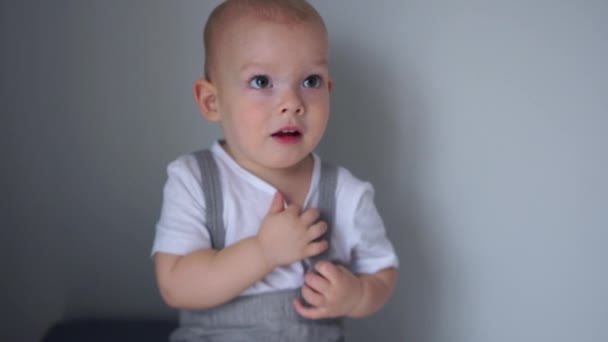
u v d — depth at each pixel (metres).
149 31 1.07
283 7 0.82
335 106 1.12
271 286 0.88
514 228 1.14
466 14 1.08
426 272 1.16
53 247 1.12
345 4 1.08
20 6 1.05
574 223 1.13
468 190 1.14
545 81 1.09
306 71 0.83
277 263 0.83
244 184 0.90
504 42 1.08
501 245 1.15
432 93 1.10
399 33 1.09
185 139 1.11
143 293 1.15
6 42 1.05
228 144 0.93
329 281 0.85
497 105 1.10
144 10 1.07
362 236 0.93
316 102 0.84
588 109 1.09
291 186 0.92
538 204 1.13
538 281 1.16
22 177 1.10
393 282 0.96
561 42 1.08
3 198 1.10
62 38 1.06
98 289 1.15
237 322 0.87
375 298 0.91
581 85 1.09
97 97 1.09
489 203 1.14
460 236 1.15
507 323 1.17
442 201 1.14
